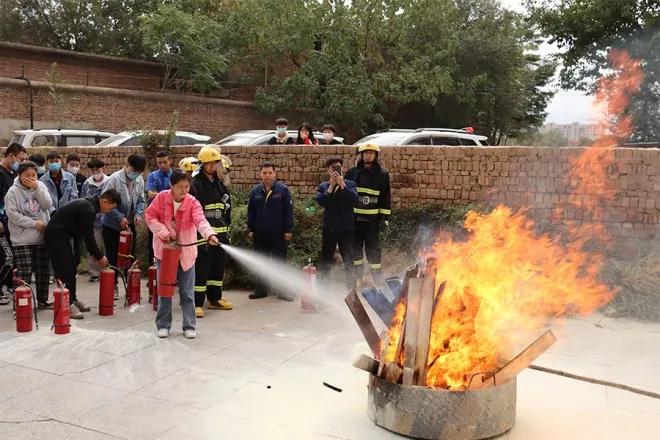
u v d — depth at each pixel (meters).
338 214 6.98
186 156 10.80
